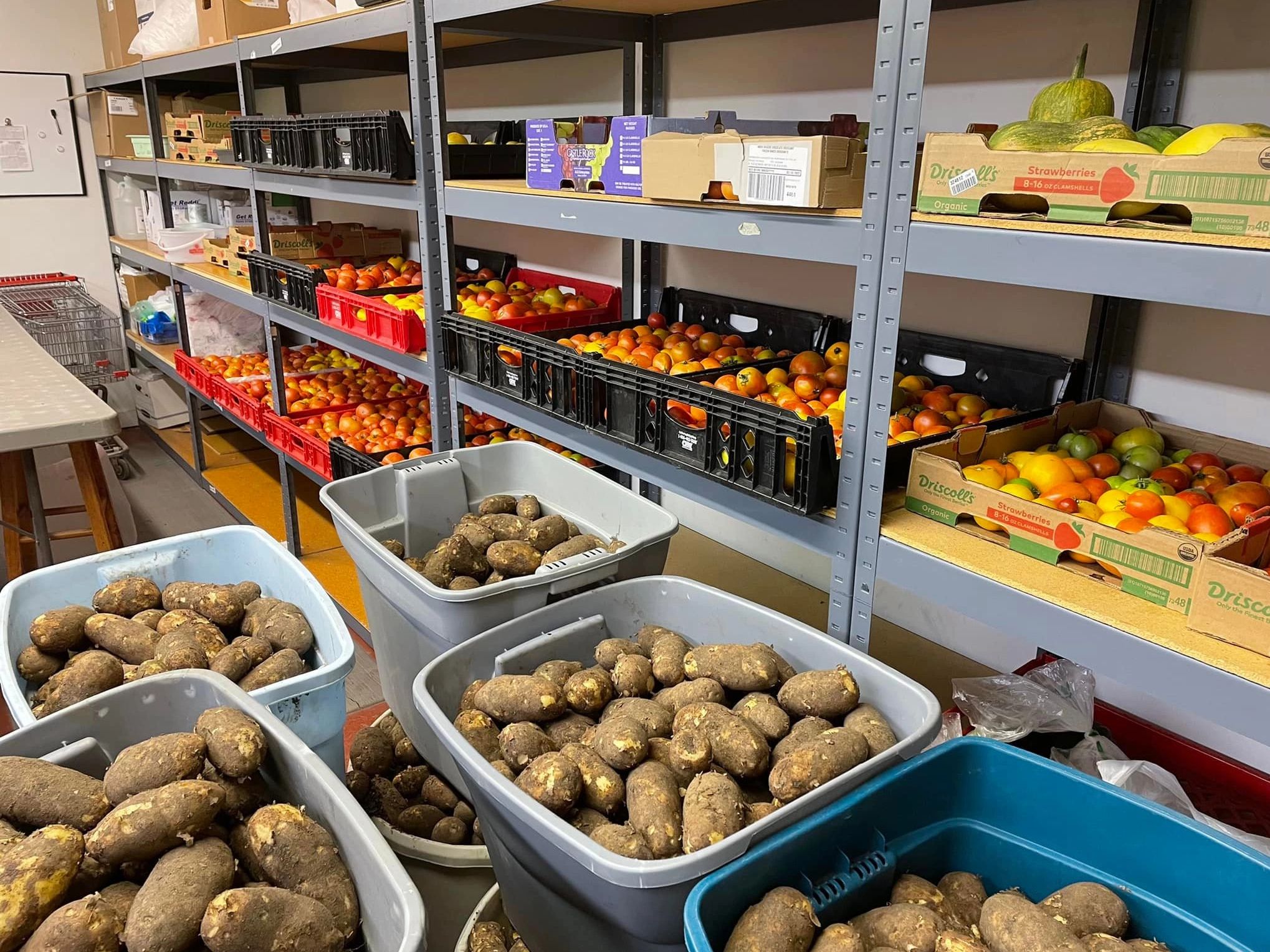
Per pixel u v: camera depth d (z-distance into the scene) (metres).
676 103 2.56
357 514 2.02
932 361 2.02
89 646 1.60
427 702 1.25
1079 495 1.26
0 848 1.02
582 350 2.06
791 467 1.38
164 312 4.77
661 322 2.46
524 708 1.32
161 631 1.57
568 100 2.97
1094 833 1.09
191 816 1.03
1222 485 1.31
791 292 2.33
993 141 1.11
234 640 1.65
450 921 1.65
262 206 3.27
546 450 2.17
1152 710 1.81
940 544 1.24
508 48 2.92
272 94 5.03
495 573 1.82
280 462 3.37
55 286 5.00
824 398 1.71
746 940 0.92
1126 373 1.71
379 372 3.86
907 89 1.12
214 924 0.91
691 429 1.53
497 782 1.08
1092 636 1.06
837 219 1.26
